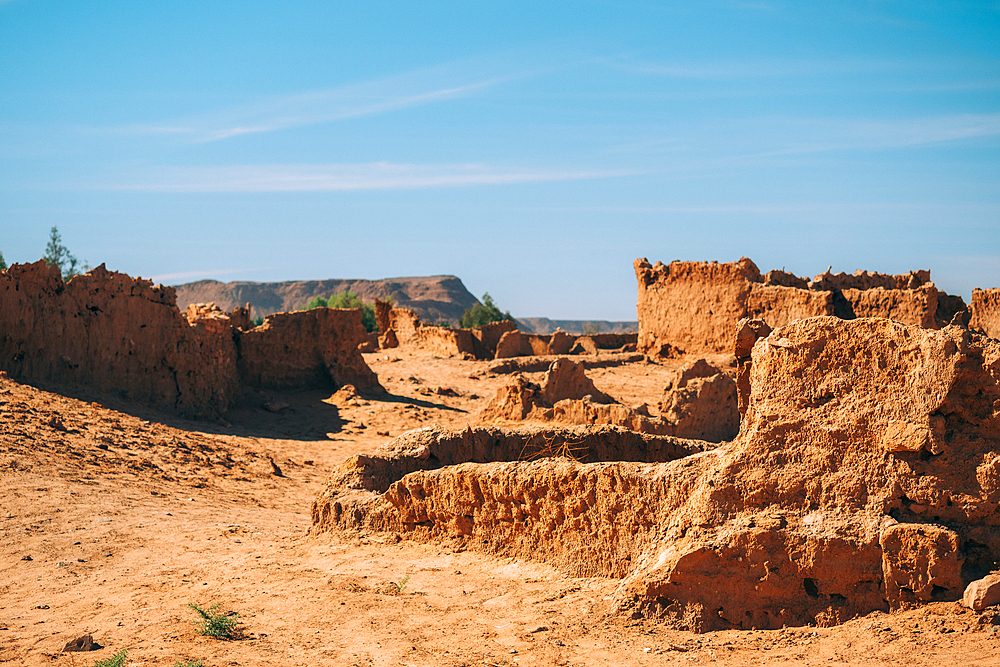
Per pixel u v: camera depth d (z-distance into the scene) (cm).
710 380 2658
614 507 938
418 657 752
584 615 827
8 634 919
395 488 1191
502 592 930
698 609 789
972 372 768
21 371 2575
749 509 808
